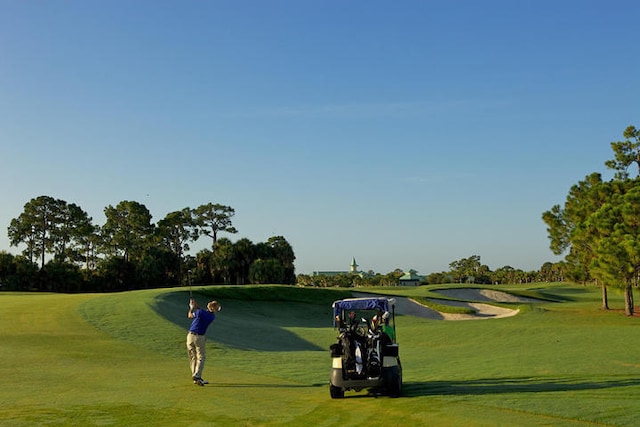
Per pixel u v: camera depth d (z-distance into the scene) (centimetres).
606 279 4047
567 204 5138
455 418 1002
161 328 2789
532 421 967
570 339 2731
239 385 1442
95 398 1220
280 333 3459
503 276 18812
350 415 1055
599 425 940
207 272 9531
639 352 2080
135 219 10275
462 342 3119
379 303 1412
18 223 9275
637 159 5150
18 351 2038
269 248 9825
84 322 2841
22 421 991
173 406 1134
